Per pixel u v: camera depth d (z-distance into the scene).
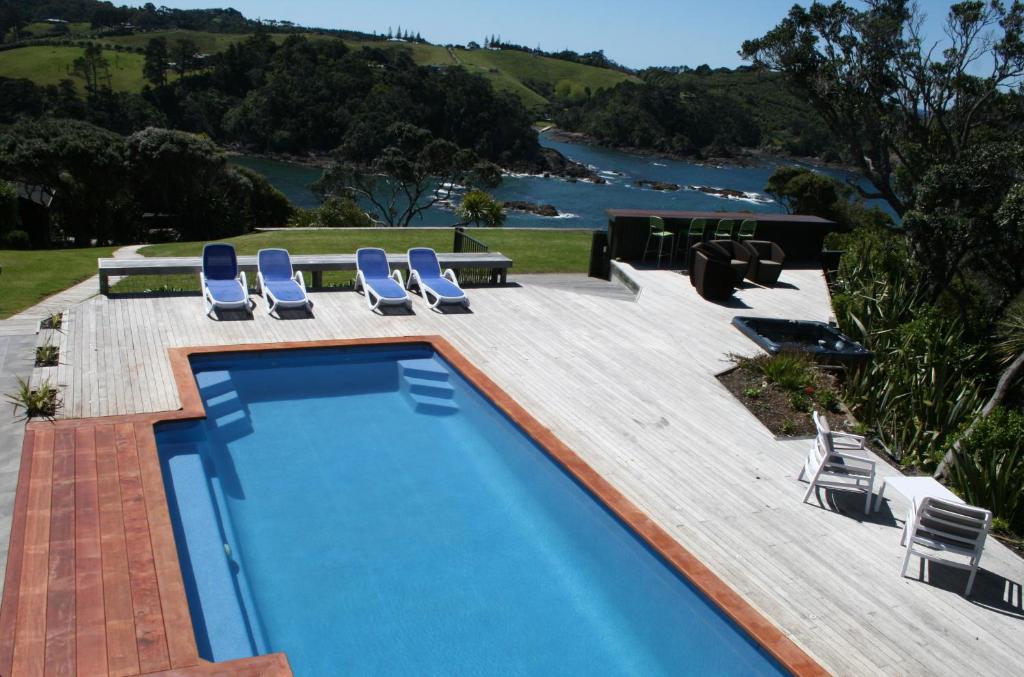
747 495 7.08
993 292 20.58
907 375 10.08
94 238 35.28
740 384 9.70
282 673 4.45
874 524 6.81
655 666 5.21
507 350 10.22
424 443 8.25
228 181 38.94
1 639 4.50
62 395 7.67
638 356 10.38
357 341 9.92
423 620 5.54
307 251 18.53
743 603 5.51
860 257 15.73
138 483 6.22
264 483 7.21
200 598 5.43
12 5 164.50
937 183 16.64
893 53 25.42
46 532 5.51
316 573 5.96
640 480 7.15
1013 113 25.77
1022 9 24.12
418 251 12.61
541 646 5.36
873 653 5.16
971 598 5.86
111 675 4.30
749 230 15.48
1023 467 7.66
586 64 189.88
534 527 6.84
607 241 14.99
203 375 8.99
